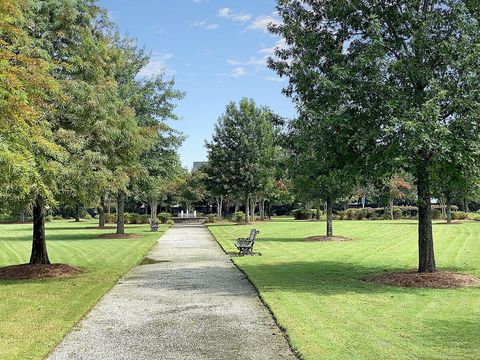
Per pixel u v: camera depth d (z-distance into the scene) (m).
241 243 19.41
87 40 13.62
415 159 10.82
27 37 10.80
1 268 14.97
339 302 9.68
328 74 12.38
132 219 56.50
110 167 14.70
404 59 11.25
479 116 10.45
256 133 46.38
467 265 14.93
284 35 13.45
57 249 22.70
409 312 8.70
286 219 58.56
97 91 13.74
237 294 11.03
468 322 7.92
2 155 7.36
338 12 12.03
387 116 10.71
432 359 6.11
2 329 7.96
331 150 11.52
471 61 10.57
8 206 13.30
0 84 7.85
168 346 7.06
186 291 11.50
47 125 11.16
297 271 14.34
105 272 14.76
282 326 7.91
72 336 7.67
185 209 84.12
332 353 6.45
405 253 19.05
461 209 64.31
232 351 6.79
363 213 54.81
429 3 11.82
